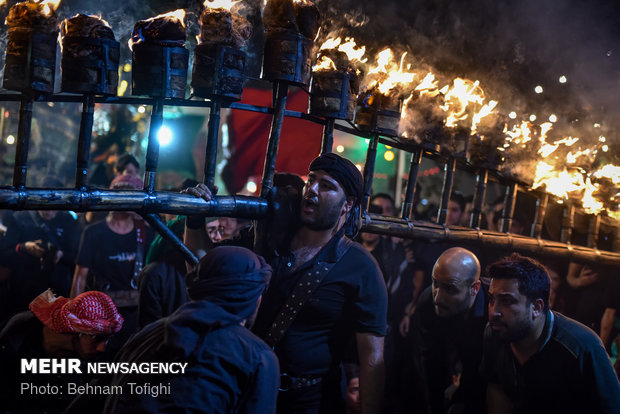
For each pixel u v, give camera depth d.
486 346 2.59
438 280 2.83
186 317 1.76
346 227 2.43
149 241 4.16
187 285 1.92
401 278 4.72
